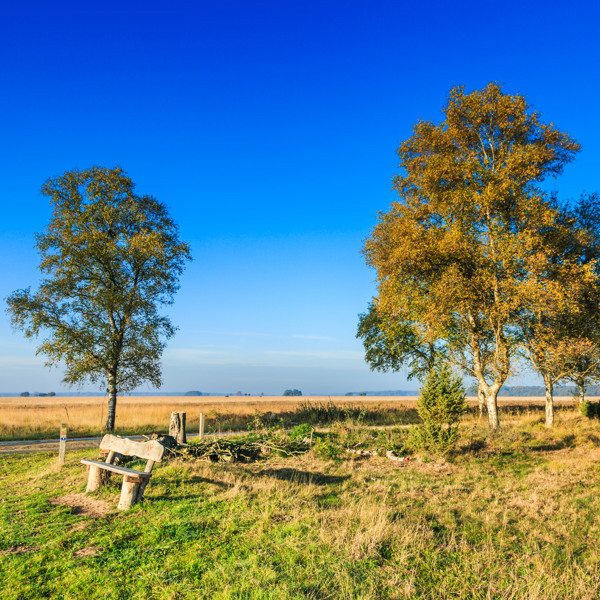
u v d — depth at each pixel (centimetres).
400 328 2834
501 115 1984
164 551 546
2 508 747
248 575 470
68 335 2269
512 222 1973
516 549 601
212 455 1246
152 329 2411
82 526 637
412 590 448
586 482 1038
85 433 2184
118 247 2412
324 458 1320
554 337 2003
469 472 1152
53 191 2375
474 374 2102
